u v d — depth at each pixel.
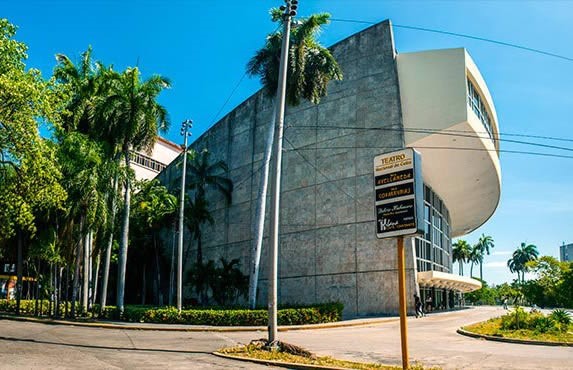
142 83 30.92
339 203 40.91
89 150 29.34
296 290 41.84
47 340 17.08
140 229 54.00
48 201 21.41
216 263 51.50
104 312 30.17
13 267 52.62
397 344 17.53
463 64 38.09
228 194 50.91
